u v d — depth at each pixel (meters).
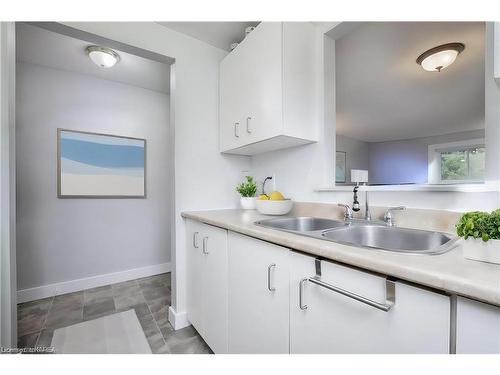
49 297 2.29
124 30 1.61
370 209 1.31
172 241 1.88
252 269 1.11
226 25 1.77
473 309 0.50
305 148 1.68
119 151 2.71
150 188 2.93
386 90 2.73
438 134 3.97
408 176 4.14
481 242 0.61
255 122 1.58
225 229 1.32
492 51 0.92
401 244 1.10
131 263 2.79
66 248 2.42
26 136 2.24
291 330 0.91
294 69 1.45
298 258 0.88
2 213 1.03
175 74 1.83
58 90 2.39
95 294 2.36
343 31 1.54
